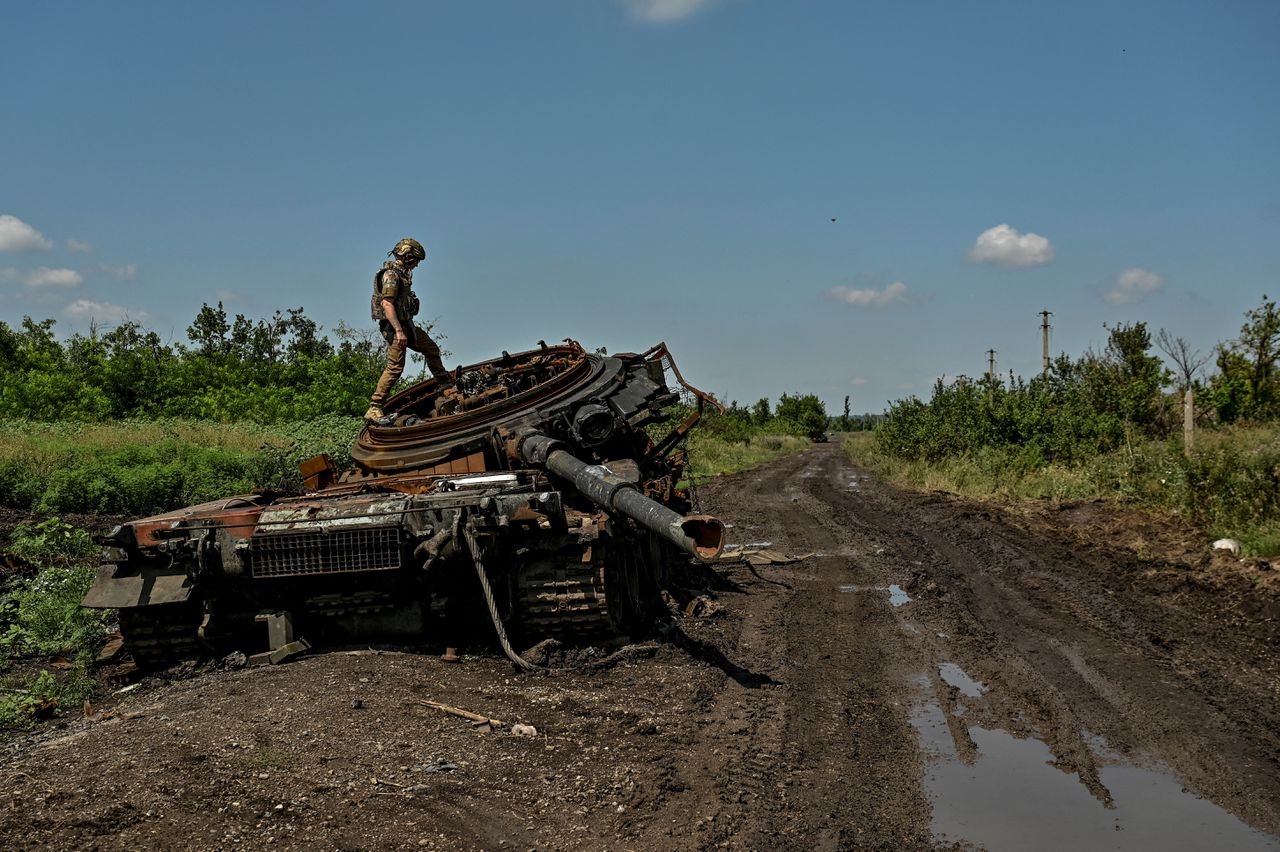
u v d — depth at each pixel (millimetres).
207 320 42031
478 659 7262
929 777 5332
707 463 33344
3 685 7125
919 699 6730
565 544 7125
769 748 5664
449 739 5570
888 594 10320
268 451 19031
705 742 5691
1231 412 27391
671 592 10109
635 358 10047
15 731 6191
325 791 4781
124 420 29484
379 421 9023
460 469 8289
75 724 6203
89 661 7754
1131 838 4578
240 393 30828
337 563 6957
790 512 18344
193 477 16250
